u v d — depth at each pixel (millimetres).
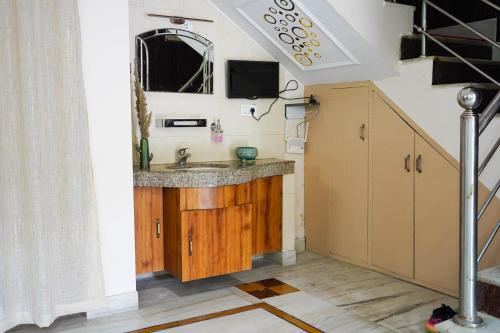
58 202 2830
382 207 3816
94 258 2977
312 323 2977
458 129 3199
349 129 4031
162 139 3750
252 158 3895
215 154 4008
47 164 2773
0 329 2777
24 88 2701
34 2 2707
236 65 3977
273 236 4059
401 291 3494
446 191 3342
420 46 3611
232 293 3482
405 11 3520
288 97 4355
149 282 3719
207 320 3020
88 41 2928
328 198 4297
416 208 3559
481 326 2338
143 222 3445
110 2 2982
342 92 4062
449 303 3254
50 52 2762
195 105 3881
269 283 3686
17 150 2762
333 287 3588
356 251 4082
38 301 2779
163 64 3711
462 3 4055
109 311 3104
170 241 3467
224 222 3463
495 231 2623
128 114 3092
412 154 3547
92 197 2945
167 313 3129
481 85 3172
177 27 3752
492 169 3018
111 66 3014
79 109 2861
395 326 2928
